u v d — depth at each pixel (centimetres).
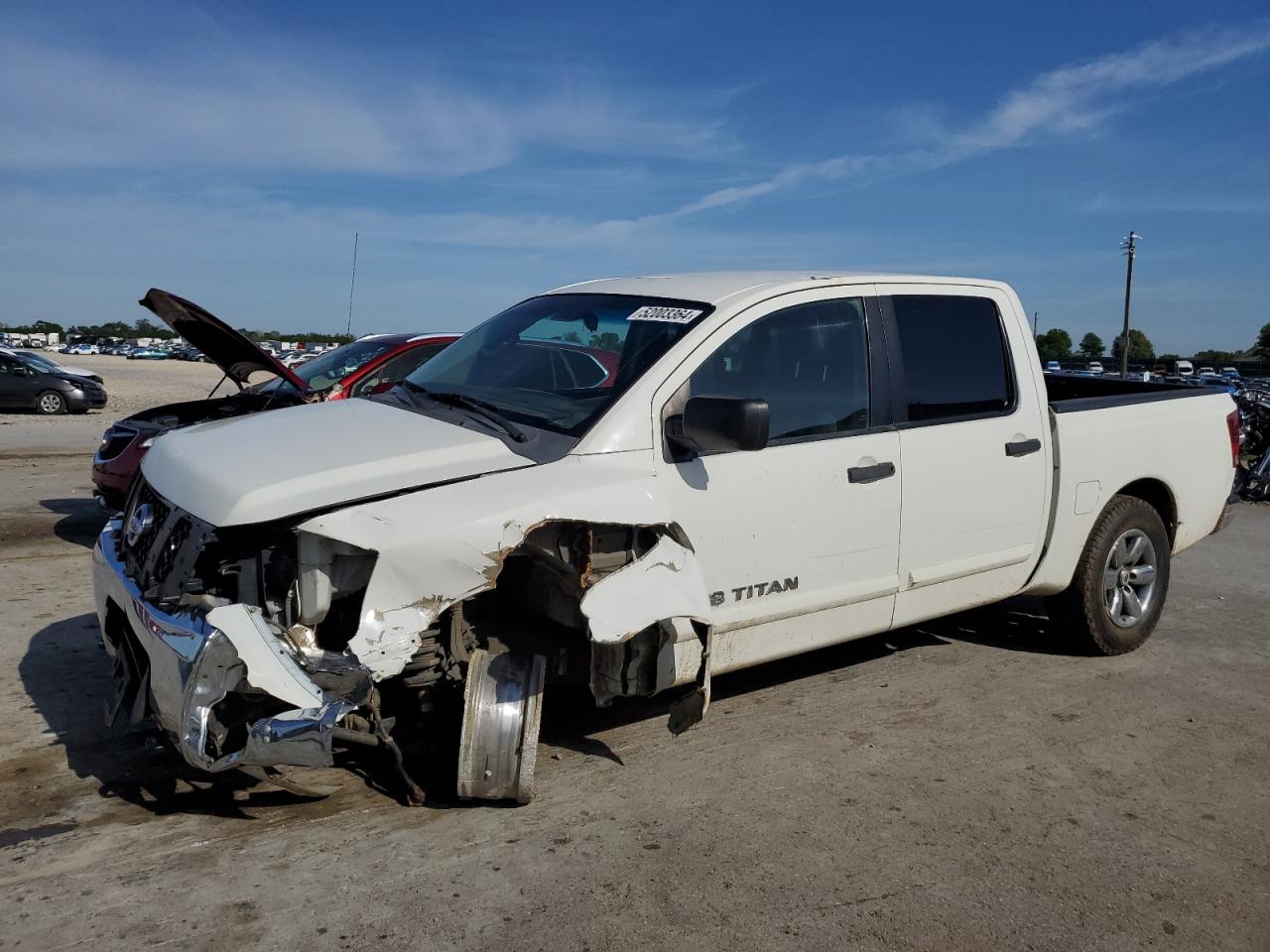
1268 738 453
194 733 295
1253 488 1123
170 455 384
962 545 478
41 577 670
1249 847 356
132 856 326
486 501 332
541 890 313
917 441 456
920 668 535
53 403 2230
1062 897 320
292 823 351
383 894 307
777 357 422
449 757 401
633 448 372
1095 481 533
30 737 418
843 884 322
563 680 398
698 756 417
